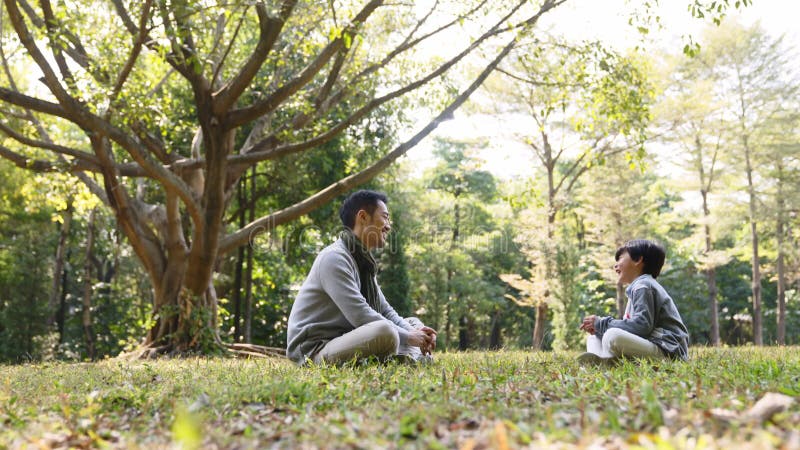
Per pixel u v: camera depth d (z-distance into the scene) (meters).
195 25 9.00
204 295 13.56
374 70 13.13
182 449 2.25
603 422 2.36
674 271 38.09
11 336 28.45
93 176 16.44
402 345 5.50
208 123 11.54
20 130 15.08
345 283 5.45
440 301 34.25
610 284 33.62
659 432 2.12
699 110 28.09
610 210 30.62
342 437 2.25
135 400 3.41
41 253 29.48
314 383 3.63
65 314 33.25
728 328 44.22
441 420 2.53
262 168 22.95
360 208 5.70
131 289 33.47
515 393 3.20
